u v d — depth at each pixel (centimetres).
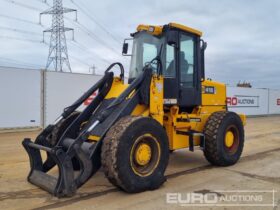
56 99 1452
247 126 1742
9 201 509
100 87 661
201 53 776
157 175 563
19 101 1359
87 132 525
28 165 743
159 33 691
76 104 646
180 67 702
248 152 929
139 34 730
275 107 2834
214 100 805
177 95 692
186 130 720
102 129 559
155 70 664
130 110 581
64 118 633
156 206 489
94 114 625
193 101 734
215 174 674
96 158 531
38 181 572
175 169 719
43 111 1420
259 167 737
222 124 724
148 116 604
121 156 514
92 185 590
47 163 616
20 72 1358
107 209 475
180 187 582
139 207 484
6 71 1325
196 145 729
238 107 2428
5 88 1326
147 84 604
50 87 1434
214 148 717
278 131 1487
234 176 659
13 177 641
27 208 480
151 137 557
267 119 2314
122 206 487
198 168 729
